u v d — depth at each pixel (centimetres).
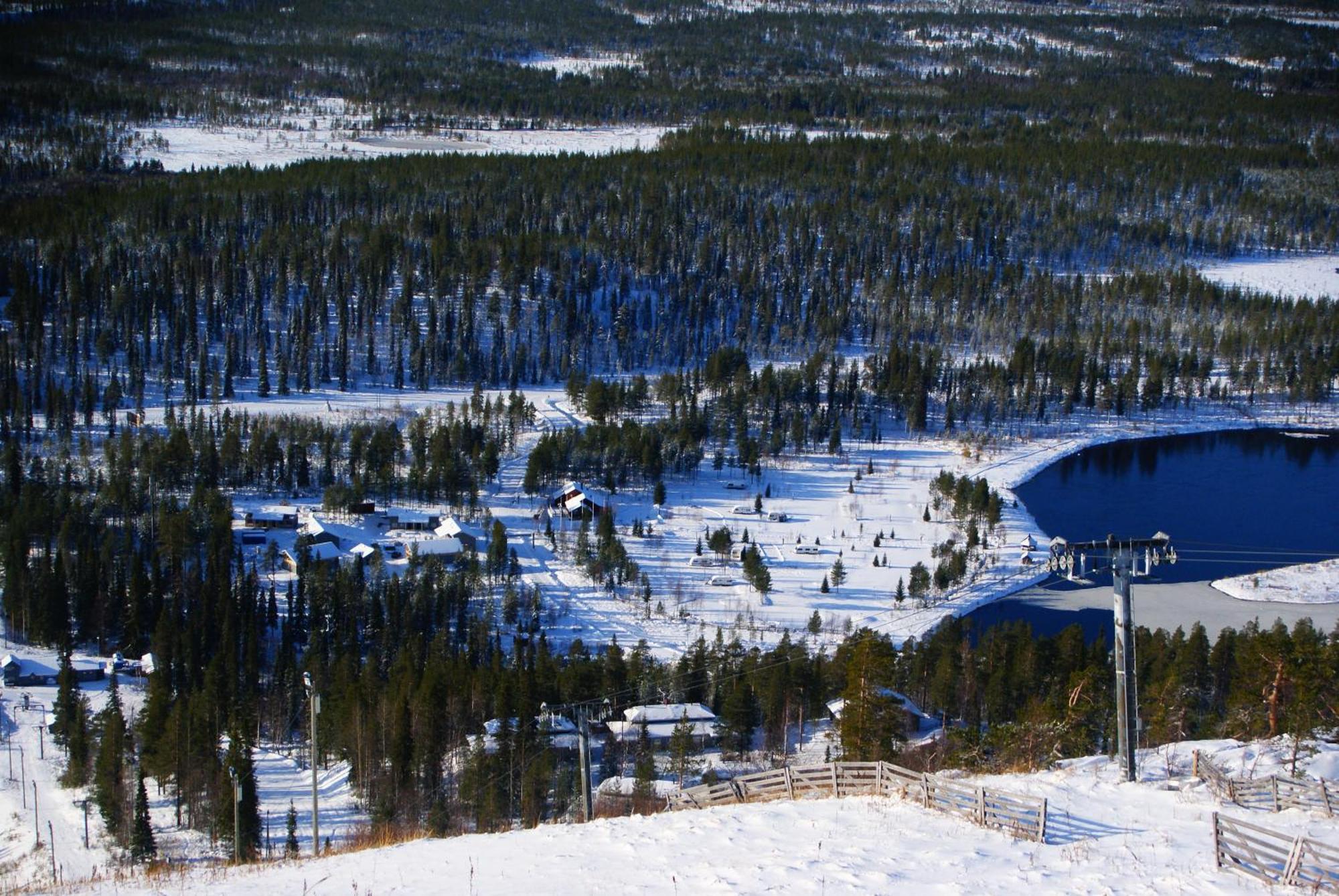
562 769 10475
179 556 16562
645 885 5194
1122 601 6788
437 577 16012
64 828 10988
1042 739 8919
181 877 5897
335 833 10306
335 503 19262
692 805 6819
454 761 11094
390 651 14262
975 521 18988
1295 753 7225
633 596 16525
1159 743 9931
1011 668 12419
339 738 11775
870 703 9788
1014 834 5703
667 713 11812
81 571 15538
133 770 11806
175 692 13638
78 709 12438
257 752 12525
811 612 16088
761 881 5159
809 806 6253
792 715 12088
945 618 14738
